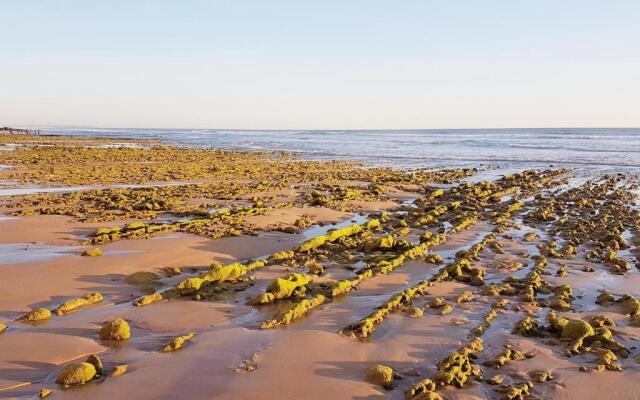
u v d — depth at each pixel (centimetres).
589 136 10706
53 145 5697
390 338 799
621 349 760
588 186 2694
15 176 2688
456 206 2042
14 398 596
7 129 11988
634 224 1711
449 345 779
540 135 11719
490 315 888
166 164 3638
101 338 765
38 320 825
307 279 1037
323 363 707
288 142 8712
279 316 863
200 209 1791
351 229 1488
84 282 1003
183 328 816
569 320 835
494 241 1452
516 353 741
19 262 1104
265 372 676
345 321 863
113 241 1302
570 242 1435
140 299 914
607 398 631
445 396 629
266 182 2625
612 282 1098
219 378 655
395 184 2694
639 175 3294
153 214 1672
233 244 1329
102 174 2900
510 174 3416
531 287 1024
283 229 1530
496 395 634
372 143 8306
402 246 1344
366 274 1101
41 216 1598
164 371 670
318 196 2138
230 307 911
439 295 1004
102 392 614
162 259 1161
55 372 663
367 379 664
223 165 3669
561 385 660
